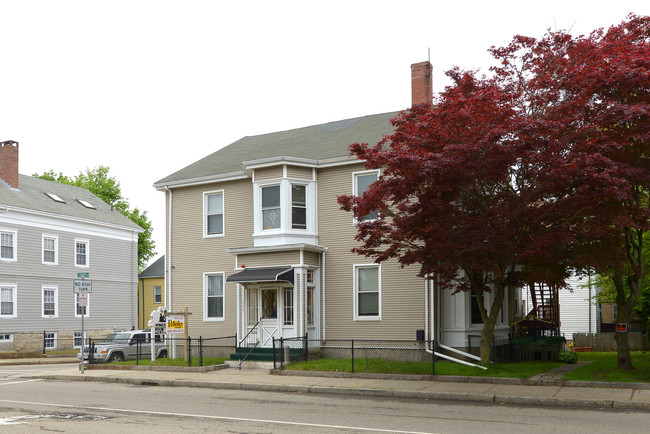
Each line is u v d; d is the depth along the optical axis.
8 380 20.45
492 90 15.73
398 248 18.05
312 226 23.59
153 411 13.23
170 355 25.38
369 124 27.53
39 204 38.25
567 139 15.01
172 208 26.75
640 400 13.69
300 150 25.59
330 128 29.06
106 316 42.09
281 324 22.62
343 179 23.39
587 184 14.08
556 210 15.35
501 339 22.42
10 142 38.69
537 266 17.42
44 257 37.88
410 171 15.60
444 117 15.87
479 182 16.33
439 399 15.07
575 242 16.19
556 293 26.06
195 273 25.80
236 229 25.03
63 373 21.50
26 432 10.81
